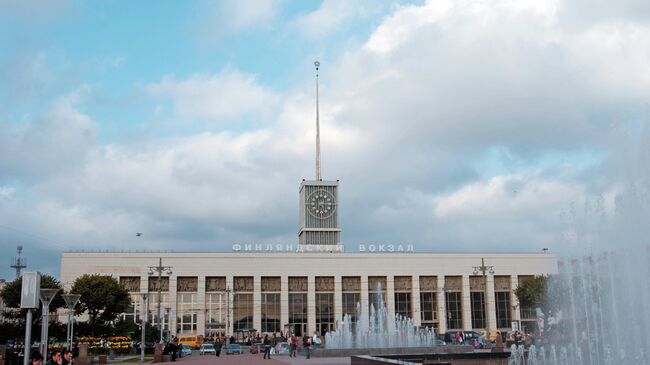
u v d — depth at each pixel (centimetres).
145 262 11431
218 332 11281
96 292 8875
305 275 11719
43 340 3275
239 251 11894
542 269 12131
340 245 12506
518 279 12056
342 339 7625
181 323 11256
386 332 9100
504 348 6138
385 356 3903
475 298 11938
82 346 5053
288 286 11656
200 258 11550
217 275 11519
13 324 8088
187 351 7519
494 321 11825
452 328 11725
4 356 4416
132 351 8025
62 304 8544
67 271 11194
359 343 7512
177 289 11400
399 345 7494
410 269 11919
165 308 11238
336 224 13162
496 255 12100
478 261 12062
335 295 11706
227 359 6050
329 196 13275
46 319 3306
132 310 11206
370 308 11731
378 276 11881
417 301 11806
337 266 11825
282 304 11550
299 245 12281
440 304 11800
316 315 11600
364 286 11781
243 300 11506
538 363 4212
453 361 4019
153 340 9150
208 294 11469
